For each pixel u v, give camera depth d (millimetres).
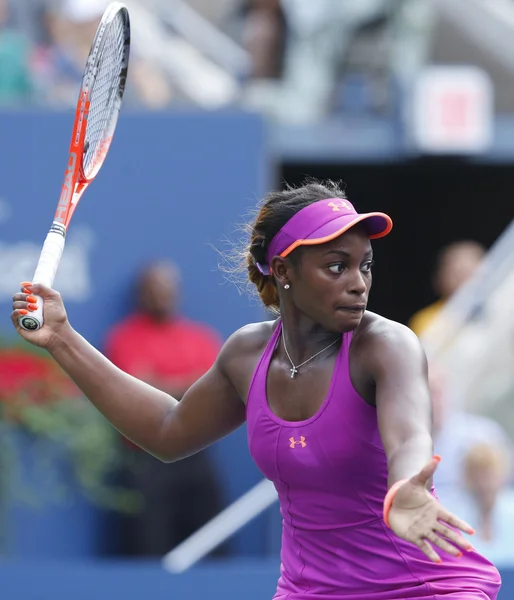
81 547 24266
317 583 10820
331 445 10297
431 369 23500
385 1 31422
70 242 26297
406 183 34375
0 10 30609
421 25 31938
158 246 26531
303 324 10516
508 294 26516
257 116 26828
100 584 19578
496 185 34062
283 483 10703
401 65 31625
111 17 12117
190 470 24172
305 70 31922
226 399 11422
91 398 11656
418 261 34969
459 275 27828
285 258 10352
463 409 25109
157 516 24000
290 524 10969
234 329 26406
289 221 10281
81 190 12562
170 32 35562
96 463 23812
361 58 31859
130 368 24891
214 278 26469
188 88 33781
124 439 24172
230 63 35406
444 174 34000
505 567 18781
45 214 26344
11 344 23781
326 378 10438
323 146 28969
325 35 31766
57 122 26484
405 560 10523
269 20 32969
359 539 10578
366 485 10414
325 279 10141
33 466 23844
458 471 22266
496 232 34625
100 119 12922
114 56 12906
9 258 26125
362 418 10266
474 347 25734
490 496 21250
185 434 11578
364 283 10203
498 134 28656
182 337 25359
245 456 25594
